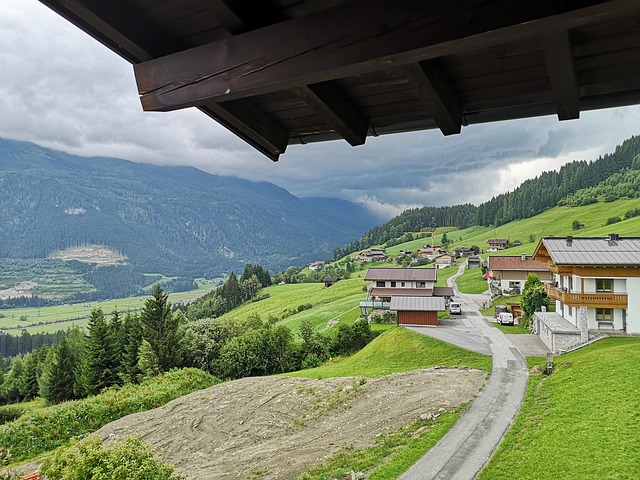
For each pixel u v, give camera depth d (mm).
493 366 25531
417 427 17656
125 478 11094
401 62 2070
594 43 2406
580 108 2957
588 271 27312
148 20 2570
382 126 3520
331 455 16469
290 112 3449
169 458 19078
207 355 42594
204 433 21453
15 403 57156
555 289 30656
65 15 2408
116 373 44219
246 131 3375
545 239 30828
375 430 18234
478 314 48156
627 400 16281
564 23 1724
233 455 18531
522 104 3035
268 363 37906
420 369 26234
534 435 15500
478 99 3066
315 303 77250
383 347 33250
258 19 2465
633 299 26516
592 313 27781
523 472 13055
